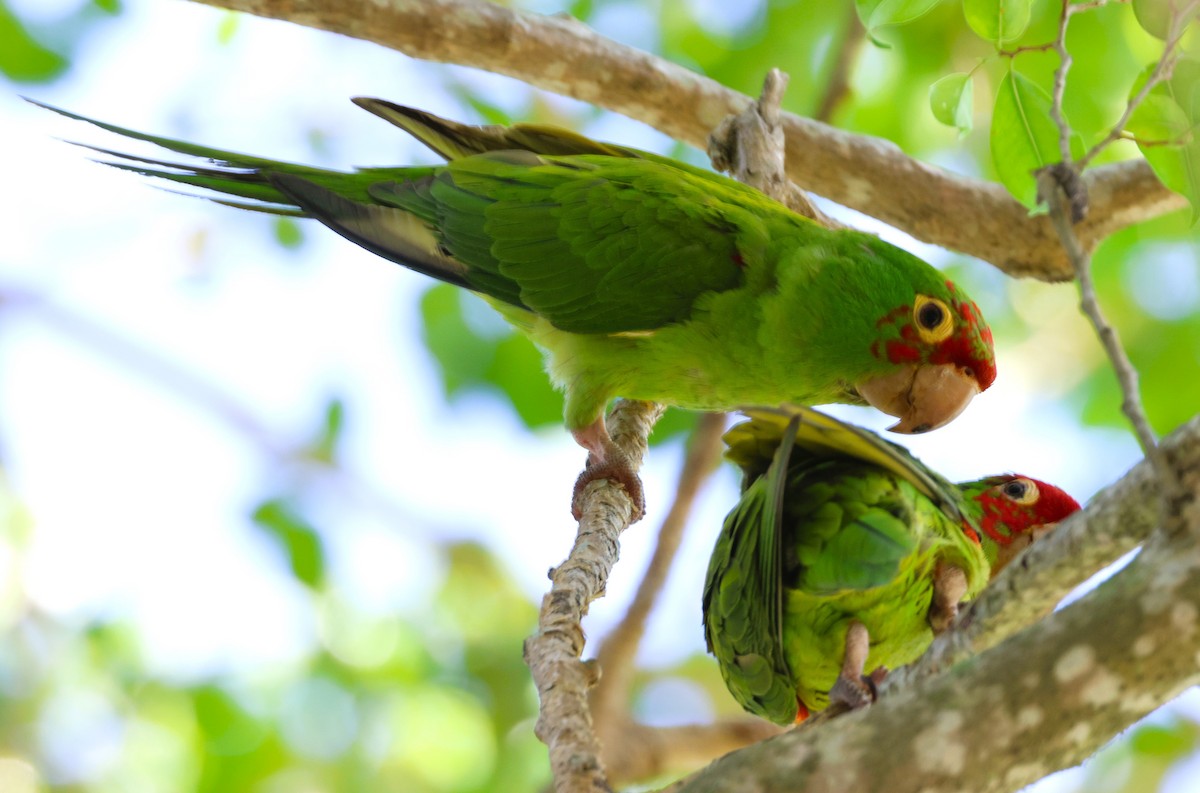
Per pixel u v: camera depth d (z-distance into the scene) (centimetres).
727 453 774
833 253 932
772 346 925
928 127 1452
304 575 1443
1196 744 1274
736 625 714
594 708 1114
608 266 948
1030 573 526
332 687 1444
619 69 1065
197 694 1409
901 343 912
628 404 1028
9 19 1365
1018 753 400
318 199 952
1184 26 559
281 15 955
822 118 1303
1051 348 1531
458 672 1474
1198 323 1440
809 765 402
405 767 1431
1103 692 397
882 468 716
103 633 1479
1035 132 780
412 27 983
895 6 722
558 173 991
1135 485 483
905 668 584
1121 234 1448
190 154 975
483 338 1416
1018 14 750
